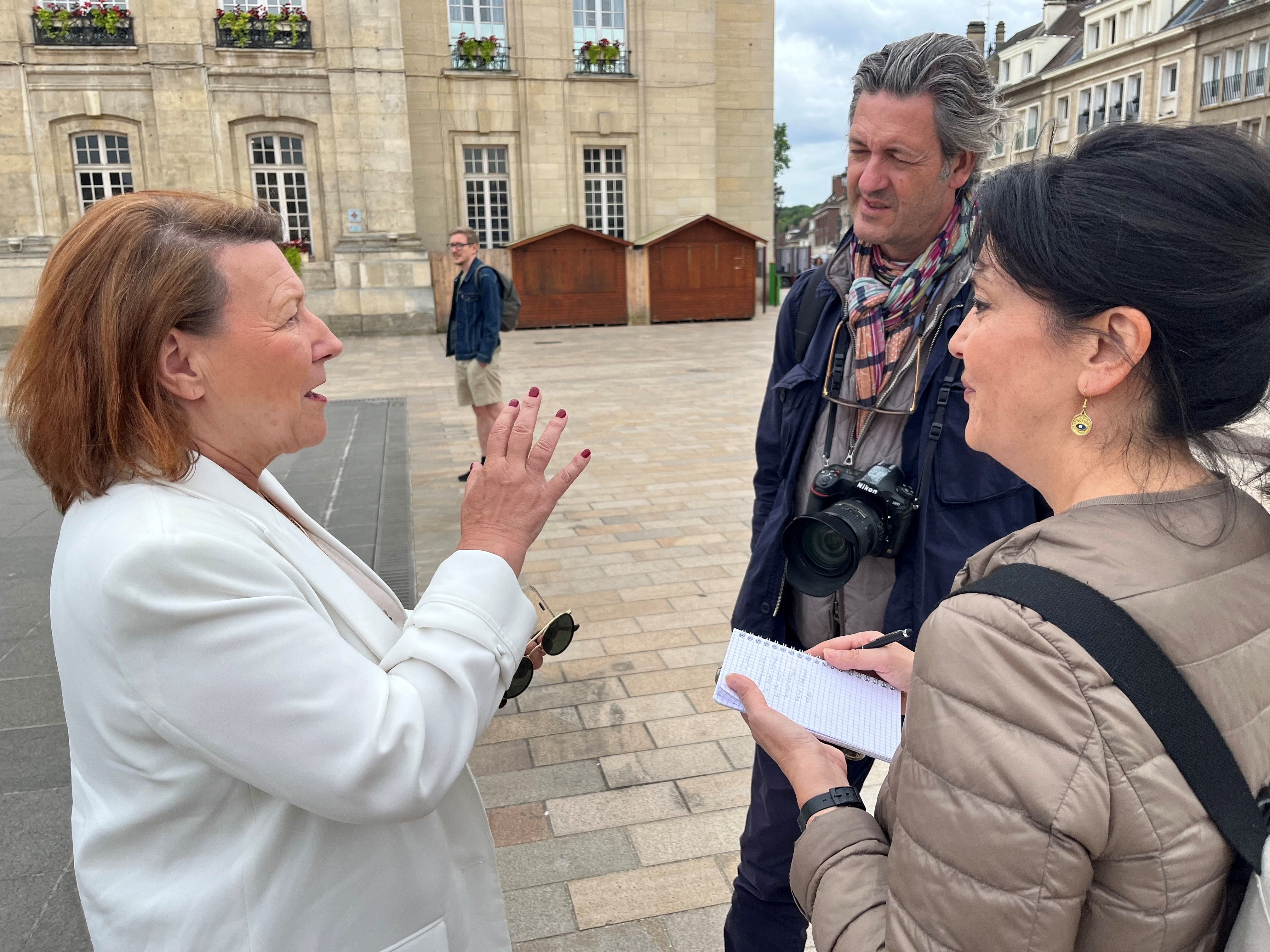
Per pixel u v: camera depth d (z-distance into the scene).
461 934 1.25
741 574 4.98
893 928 0.81
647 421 9.81
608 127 22.70
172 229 1.07
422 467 7.55
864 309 1.67
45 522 5.94
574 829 2.77
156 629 0.96
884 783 1.03
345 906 1.10
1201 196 0.78
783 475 1.89
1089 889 0.76
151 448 1.05
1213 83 37.56
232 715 0.97
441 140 21.95
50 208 19.11
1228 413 0.82
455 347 7.16
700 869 2.57
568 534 5.75
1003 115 1.57
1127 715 0.73
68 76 18.75
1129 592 0.78
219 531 1.03
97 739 1.04
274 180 20.31
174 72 19.03
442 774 1.06
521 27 21.88
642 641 4.12
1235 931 0.75
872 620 1.75
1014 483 1.61
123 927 1.06
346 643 1.10
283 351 1.13
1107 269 0.79
